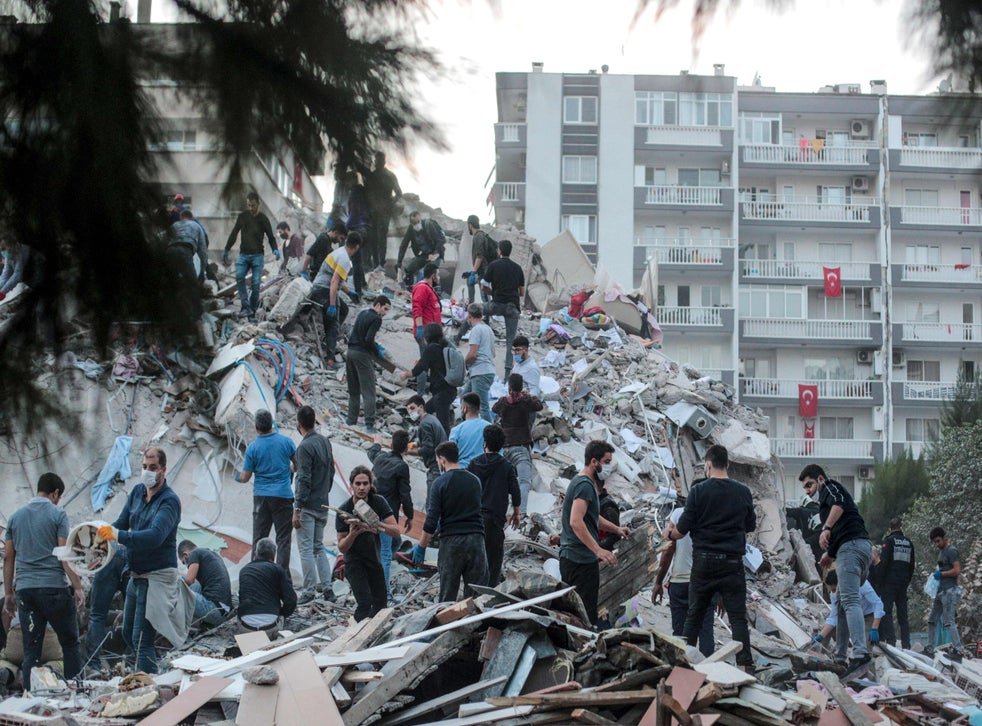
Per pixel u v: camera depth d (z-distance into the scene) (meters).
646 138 38.28
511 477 10.07
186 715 6.49
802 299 43.12
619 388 17.42
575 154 37.88
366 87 2.95
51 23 2.99
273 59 2.96
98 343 3.25
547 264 24.28
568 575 8.79
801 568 15.25
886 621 13.00
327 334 16.17
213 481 13.05
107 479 12.57
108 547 9.28
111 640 10.49
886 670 9.48
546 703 6.35
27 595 8.95
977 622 23.59
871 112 40.47
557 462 15.10
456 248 22.20
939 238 41.88
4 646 10.09
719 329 42.59
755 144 40.41
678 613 9.59
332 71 2.94
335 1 2.99
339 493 13.41
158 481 9.44
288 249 17.75
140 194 3.04
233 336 14.39
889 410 42.69
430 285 16.08
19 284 3.19
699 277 42.81
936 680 10.08
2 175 3.00
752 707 6.41
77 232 3.09
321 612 10.84
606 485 15.06
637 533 11.66
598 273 22.55
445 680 7.19
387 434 14.76
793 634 13.11
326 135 2.95
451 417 14.70
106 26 3.05
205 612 10.51
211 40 2.99
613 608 11.23
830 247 43.12
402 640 7.25
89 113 2.96
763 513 15.79
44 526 9.03
